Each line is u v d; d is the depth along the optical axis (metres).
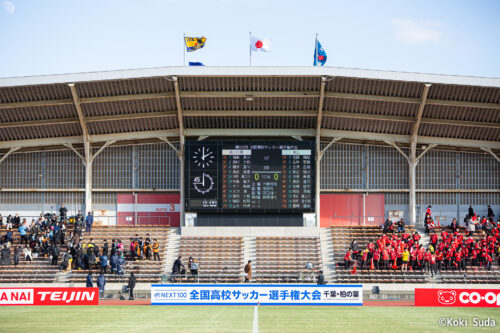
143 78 49.28
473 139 54.16
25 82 48.56
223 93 50.97
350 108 52.31
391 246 48.62
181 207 53.59
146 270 48.91
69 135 54.91
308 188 51.75
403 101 50.88
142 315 30.94
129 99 51.28
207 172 52.00
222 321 28.23
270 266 49.75
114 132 54.78
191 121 53.56
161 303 37.56
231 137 54.53
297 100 51.59
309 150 51.94
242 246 51.66
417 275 47.75
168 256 51.19
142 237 51.81
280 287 37.12
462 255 48.59
